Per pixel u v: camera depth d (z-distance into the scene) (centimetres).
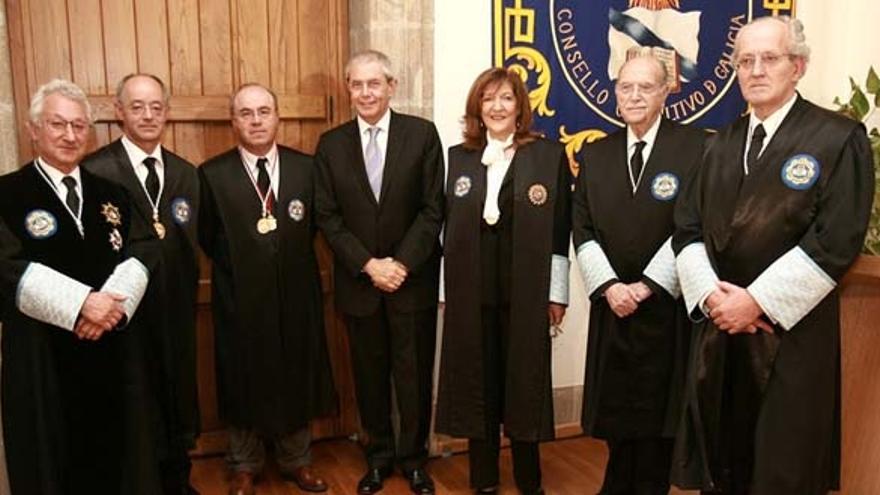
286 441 277
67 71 272
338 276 265
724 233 195
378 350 266
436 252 266
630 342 231
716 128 335
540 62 310
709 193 201
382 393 272
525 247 243
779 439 189
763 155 190
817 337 188
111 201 211
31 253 193
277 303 259
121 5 276
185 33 285
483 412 253
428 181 261
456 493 274
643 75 227
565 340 330
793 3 339
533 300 243
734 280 193
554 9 309
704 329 202
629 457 248
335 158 259
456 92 303
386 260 255
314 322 271
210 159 267
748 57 188
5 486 243
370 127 258
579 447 321
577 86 316
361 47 296
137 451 215
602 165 239
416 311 260
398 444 279
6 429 201
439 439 309
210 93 291
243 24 292
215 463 303
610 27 317
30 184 196
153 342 233
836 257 178
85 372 205
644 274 227
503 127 245
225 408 265
